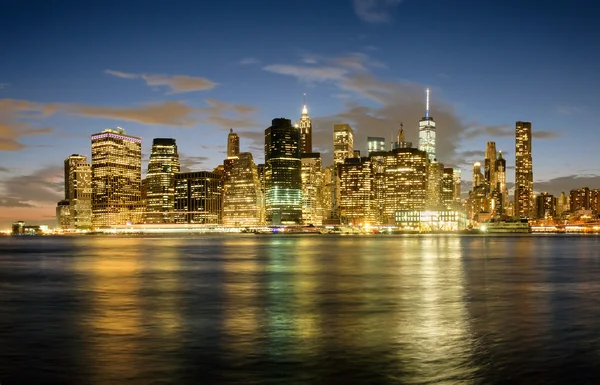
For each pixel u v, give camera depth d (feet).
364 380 104.17
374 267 379.14
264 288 250.57
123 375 107.86
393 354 121.80
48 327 155.63
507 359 117.50
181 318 169.07
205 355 122.11
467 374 107.34
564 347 127.85
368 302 201.16
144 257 544.62
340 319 165.27
